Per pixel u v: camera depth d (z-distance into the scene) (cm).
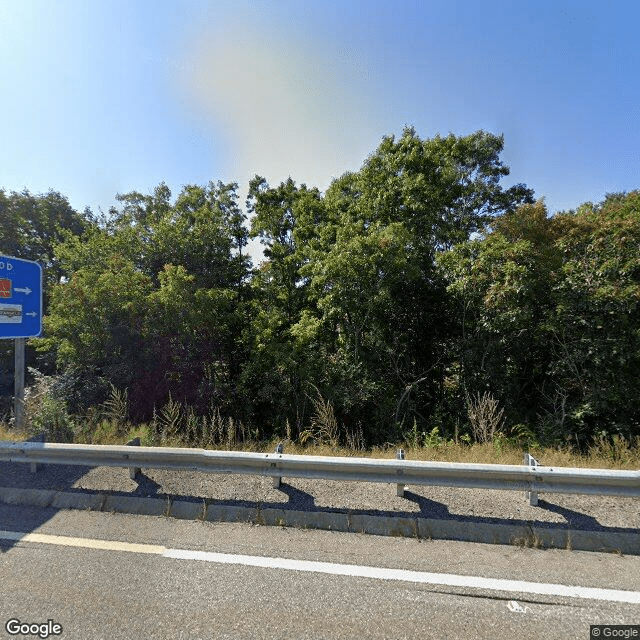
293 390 992
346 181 1396
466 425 820
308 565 277
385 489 378
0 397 1124
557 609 235
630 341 721
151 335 927
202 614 232
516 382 872
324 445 561
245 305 1148
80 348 912
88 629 222
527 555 287
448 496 362
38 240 1513
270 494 373
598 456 484
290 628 221
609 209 881
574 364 768
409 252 981
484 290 838
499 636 216
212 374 1020
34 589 254
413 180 1112
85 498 372
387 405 947
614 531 308
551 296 771
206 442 552
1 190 1373
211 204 1314
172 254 1088
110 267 967
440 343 1009
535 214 905
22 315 601
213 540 310
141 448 391
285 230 1486
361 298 955
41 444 412
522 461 432
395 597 245
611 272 723
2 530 326
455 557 286
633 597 244
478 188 1877
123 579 263
